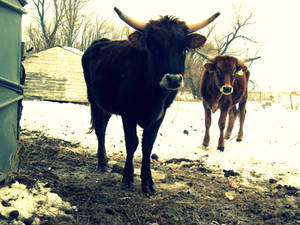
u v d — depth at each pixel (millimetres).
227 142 8750
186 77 31719
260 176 5793
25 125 9078
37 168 5172
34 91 20125
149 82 4410
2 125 3861
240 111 9133
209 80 8031
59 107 14422
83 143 7398
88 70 6238
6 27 3887
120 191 4680
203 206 4422
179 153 7234
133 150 4801
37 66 20109
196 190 5008
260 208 4461
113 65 5094
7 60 3939
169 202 4414
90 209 3938
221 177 5695
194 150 7570
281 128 10789
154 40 4105
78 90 20109
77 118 11164
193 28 4465
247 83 9234
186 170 6023
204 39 4480
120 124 10219
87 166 5785
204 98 8227
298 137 9156
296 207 4543
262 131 10367
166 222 3854
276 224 4027
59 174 5141
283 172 5996
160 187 5031
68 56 20109
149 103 4562
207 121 8109
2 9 3775
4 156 3934
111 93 5125
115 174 5461
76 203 4039
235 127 11188
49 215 3553
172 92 4895
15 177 4059
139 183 5117
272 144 8422
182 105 20125
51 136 7797
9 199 3529
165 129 9969
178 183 5281
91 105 6109
